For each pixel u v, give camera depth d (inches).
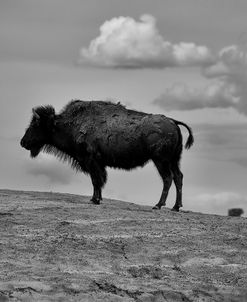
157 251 1610.5
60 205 2066.9
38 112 2299.5
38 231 1706.4
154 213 2022.6
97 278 1397.6
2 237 1632.6
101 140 2196.1
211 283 1449.3
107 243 1633.9
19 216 1847.9
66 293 1300.4
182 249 1631.4
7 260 1469.0
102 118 2219.5
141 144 2148.1
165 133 2122.3
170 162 2158.0
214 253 1620.3
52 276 1380.4
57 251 1550.2
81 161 2261.3
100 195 2226.9
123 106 2237.9
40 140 2320.4
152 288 1369.3
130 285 1374.3
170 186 2144.4
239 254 1625.2
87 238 1663.4
